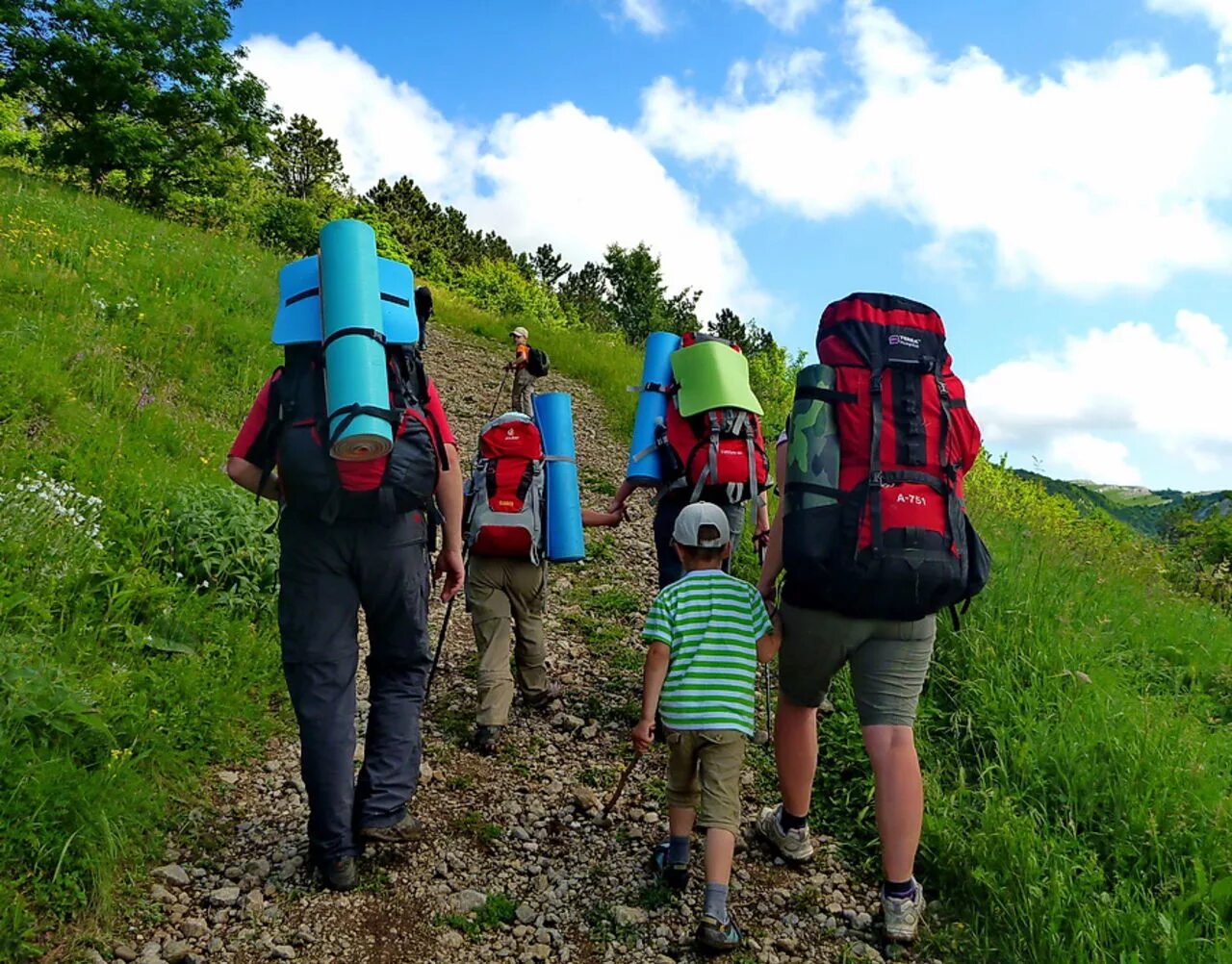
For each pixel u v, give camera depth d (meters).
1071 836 3.53
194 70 20.48
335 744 3.19
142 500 5.36
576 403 13.92
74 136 19.52
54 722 3.33
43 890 2.85
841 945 3.19
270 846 3.45
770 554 3.40
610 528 8.38
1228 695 5.51
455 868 3.47
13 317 7.42
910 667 3.15
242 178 22.33
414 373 3.26
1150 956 2.89
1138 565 8.57
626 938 3.16
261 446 3.21
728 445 4.39
